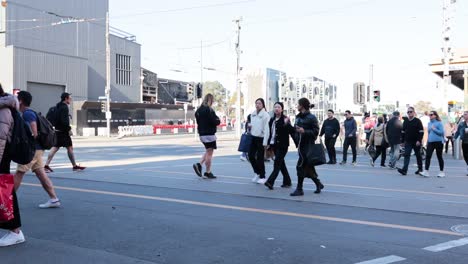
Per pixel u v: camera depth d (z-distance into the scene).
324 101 55.16
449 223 7.62
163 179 12.43
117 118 53.97
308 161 9.94
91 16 61.97
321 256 5.79
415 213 8.39
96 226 7.27
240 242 6.40
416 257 5.76
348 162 18.75
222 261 5.58
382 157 16.81
